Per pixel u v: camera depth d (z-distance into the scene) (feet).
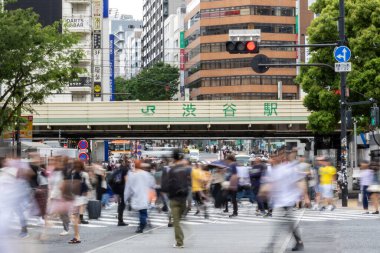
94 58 283.18
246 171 97.55
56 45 109.09
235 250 47.70
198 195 81.51
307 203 48.98
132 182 60.34
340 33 95.66
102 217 84.94
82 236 60.75
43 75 108.68
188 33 425.69
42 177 62.18
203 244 52.21
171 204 50.19
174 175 50.08
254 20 379.35
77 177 65.57
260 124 186.50
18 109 116.16
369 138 160.97
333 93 132.57
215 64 391.45
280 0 382.42
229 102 183.93
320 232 59.77
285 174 43.19
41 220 59.11
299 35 372.38
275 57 380.58
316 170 96.63
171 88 386.73
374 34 127.65
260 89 380.99
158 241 54.95
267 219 80.12
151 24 618.44
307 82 136.26
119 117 183.83
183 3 551.59
